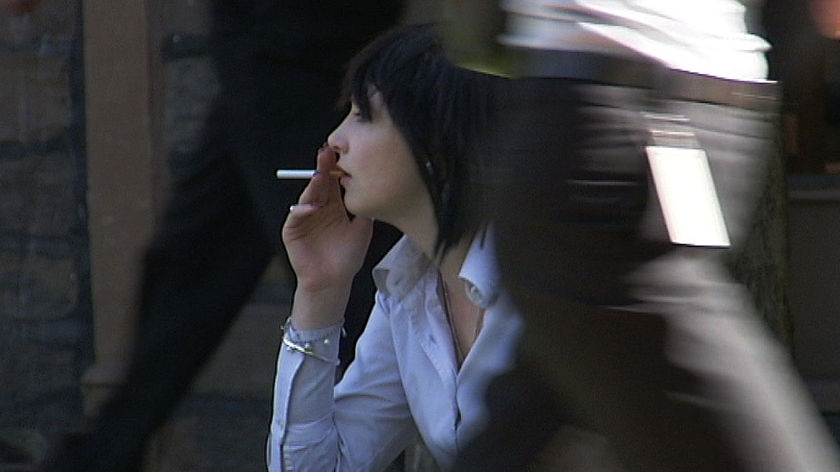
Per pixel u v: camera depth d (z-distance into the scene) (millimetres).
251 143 15297
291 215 11828
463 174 11000
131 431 16344
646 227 8461
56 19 19875
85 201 20062
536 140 8586
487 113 10852
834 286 19938
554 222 8516
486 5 8828
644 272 8500
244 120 15289
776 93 9125
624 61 8523
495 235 8922
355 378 12125
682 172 8523
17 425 20578
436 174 11094
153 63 19641
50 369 20359
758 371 8539
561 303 8586
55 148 20062
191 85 19562
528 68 8688
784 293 15070
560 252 8547
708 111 8727
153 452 19812
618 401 8625
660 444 8586
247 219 16172
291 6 14906
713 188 8641
